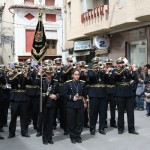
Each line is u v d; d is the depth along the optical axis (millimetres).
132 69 10797
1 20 42781
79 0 24828
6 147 9148
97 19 21344
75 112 9539
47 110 9438
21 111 10391
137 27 19047
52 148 8945
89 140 9805
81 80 9867
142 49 18734
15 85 10273
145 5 16000
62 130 11445
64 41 29500
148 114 13836
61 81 11000
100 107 10672
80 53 26250
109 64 11188
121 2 18578
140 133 10570
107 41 22094
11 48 39250
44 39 11164
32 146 9211
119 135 10375
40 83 9906
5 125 12438
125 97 10500
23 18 37562
